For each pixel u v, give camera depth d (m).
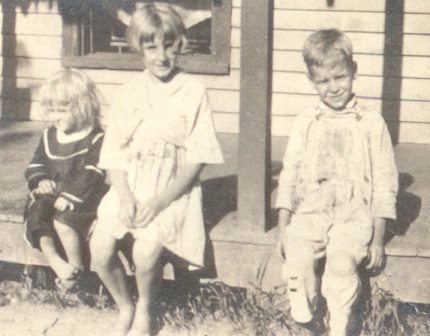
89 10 5.61
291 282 3.31
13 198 4.02
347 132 3.42
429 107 5.37
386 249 3.43
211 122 3.50
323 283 3.27
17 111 5.93
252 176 3.53
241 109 3.49
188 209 3.46
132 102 3.51
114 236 3.40
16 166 4.62
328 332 3.53
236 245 3.54
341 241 3.32
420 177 4.51
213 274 3.60
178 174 3.48
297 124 3.49
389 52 5.35
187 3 5.47
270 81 3.49
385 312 3.43
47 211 3.58
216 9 5.45
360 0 5.31
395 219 3.53
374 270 3.45
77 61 5.68
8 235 3.77
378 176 3.39
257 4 3.36
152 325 3.63
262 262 3.54
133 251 3.37
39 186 3.63
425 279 3.42
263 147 3.50
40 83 5.85
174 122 3.47
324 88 3.37
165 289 3.84
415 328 3.61
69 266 3.58
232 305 3.80
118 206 3.45
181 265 3.46
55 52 5.79
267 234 3.55
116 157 3.53
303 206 3.45
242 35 3.41
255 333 3.57
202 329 3.62
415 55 5.32
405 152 5.15
